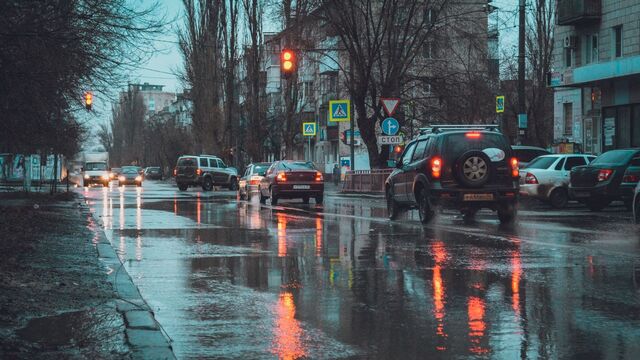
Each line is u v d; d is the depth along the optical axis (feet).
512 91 196.24
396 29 123.24
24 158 106.42
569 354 19.16
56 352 19.15
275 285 30.50
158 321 23.63
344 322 23.32
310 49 129.70
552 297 27.12
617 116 120.26
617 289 28.73
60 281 30.01
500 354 19.22
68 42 36.29
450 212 76.33
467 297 27.32
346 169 166.91
